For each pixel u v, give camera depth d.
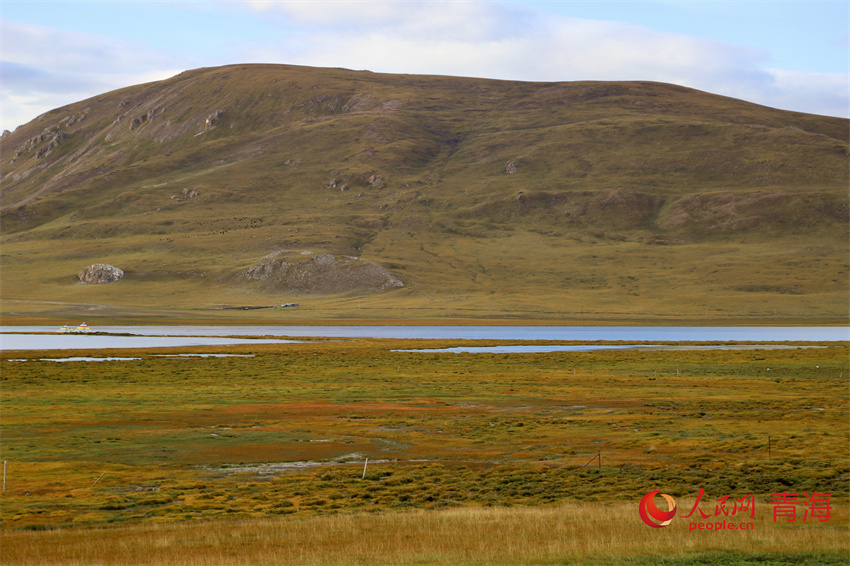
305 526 29.25
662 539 26.52
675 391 80.19
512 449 48.75
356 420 60.41
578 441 51.34
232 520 31.17
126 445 48.62
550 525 28.86
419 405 69.44
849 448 47.22
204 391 79.25
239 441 50.75
